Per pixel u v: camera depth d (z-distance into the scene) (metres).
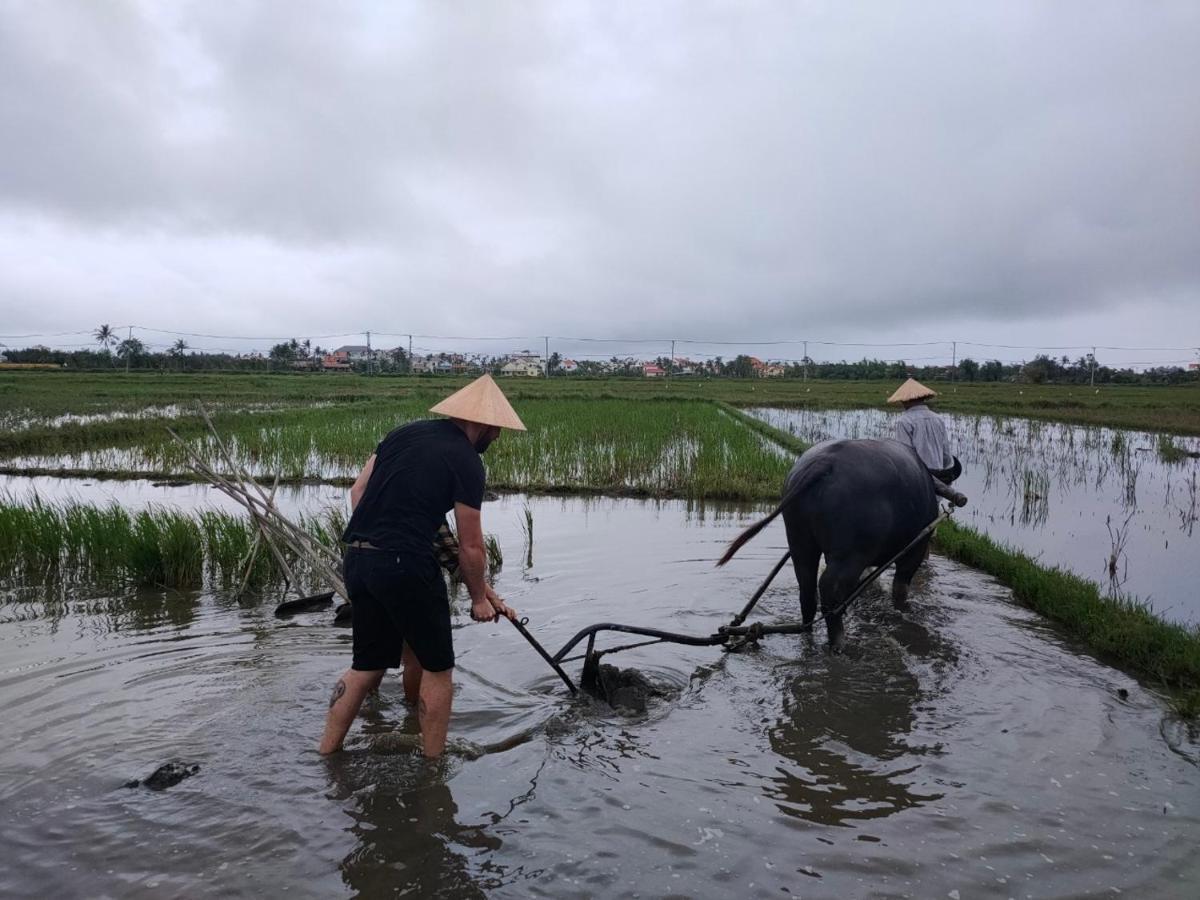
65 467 14.62
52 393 32.72
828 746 4.36
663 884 3.21
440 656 4.09
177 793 3.79
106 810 3.64
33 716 4.50
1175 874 3.29
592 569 7.80
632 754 4.27
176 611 6.43
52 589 7.07
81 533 7.89
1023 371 63.16
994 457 17.14
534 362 91.00
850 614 6.49
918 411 7.79
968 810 3.74
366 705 4.83
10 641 5.68
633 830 3.57
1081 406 31.56
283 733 4.38
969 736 4.46
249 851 3.38
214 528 8.08
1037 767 4.12
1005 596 7.06
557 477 13.30
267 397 32.31
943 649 5.74
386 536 3.94
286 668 5.23
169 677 5.07
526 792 3.88
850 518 5.25
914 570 6.29
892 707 4.82
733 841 3.50
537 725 4.59
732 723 4.64
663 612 6.50
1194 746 4.34
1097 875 3.29
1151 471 15.27
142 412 24.73
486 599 4.30
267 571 7.38
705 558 8.24
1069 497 12.47
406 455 4.02
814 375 76.44
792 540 5.59
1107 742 4.38
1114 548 9.09
